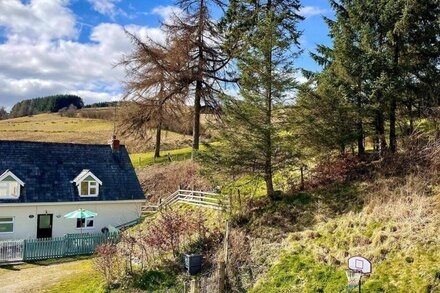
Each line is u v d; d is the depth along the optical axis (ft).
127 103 131.23
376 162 66.85
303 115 66.90
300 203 64.28
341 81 68.64
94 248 86.43
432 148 59.06
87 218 100.83
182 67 122.31
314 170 72.90
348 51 65.87
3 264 77.92
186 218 74.33
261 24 67.82
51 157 104.83
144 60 124.67
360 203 57.26
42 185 98.32
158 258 63.46
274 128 65.05
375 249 45.32
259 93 65.98
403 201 52.31
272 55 65.62
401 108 70.03
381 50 66.13
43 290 61.11
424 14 62.85
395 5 63.10
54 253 83.10
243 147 65.87
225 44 115.96
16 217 93.56
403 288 38.68
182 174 118.73
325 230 54.03
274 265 50.98
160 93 127.13
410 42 66.28
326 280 44.21
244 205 70.79
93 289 58.23
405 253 43.04
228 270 54.03
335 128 67.92
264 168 68.39
